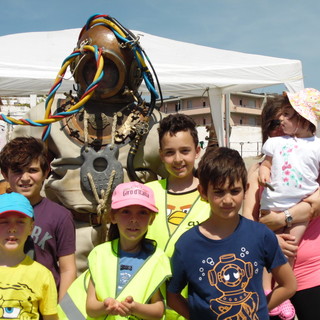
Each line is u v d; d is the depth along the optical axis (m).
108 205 2.46
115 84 2.56
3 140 5.58
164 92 7.66
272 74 6.77
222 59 6.95
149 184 2.26
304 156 2.21
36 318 1.73
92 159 2.46
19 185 1.98
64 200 2.50
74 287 1.89
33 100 7.93
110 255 1.85
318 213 2.20
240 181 1.72
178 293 1.81
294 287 1.80
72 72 2.73
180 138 2.12
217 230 1.77
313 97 2.31
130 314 1.66
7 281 1.72
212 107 7.50
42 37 6.77
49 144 2.62
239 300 1.65
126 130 2.59
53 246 2.00
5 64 5.98
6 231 1.73
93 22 2.60
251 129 25.34
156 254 1.84
